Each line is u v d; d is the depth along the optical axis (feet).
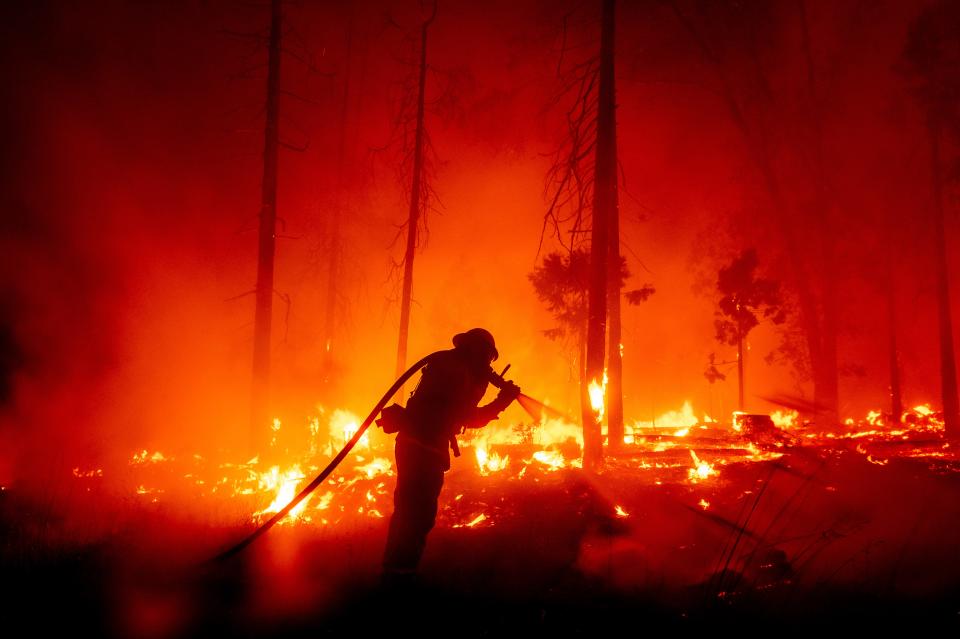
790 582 15.07
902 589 14.62
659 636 12.66
